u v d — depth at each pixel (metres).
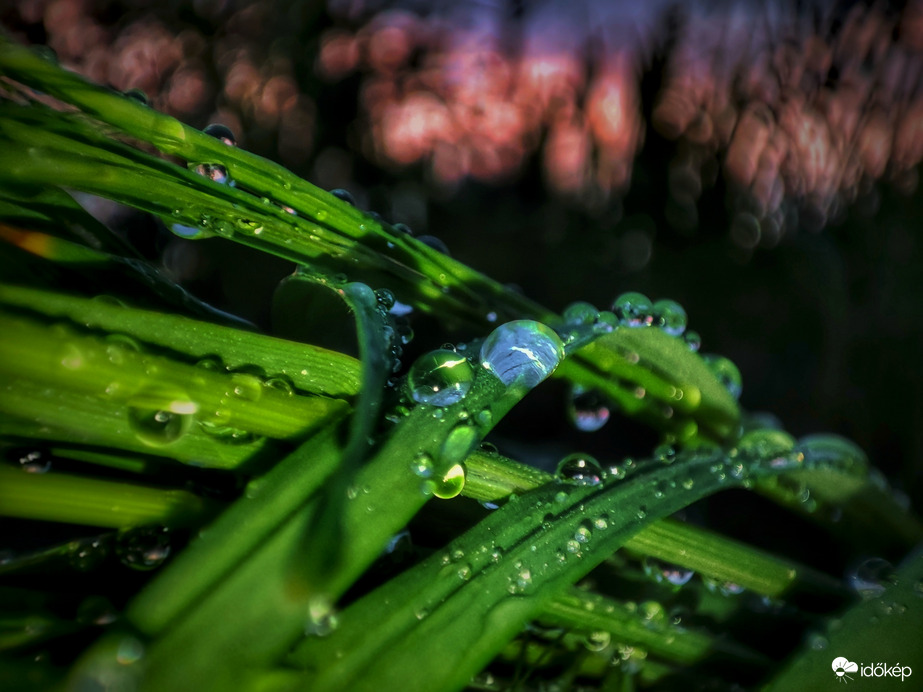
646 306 0.05
